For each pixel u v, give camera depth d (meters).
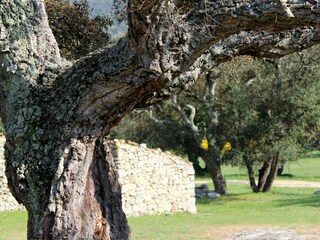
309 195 32.03
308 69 31.22
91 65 6.11
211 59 6.30
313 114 31.48
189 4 6.04
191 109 34.78
